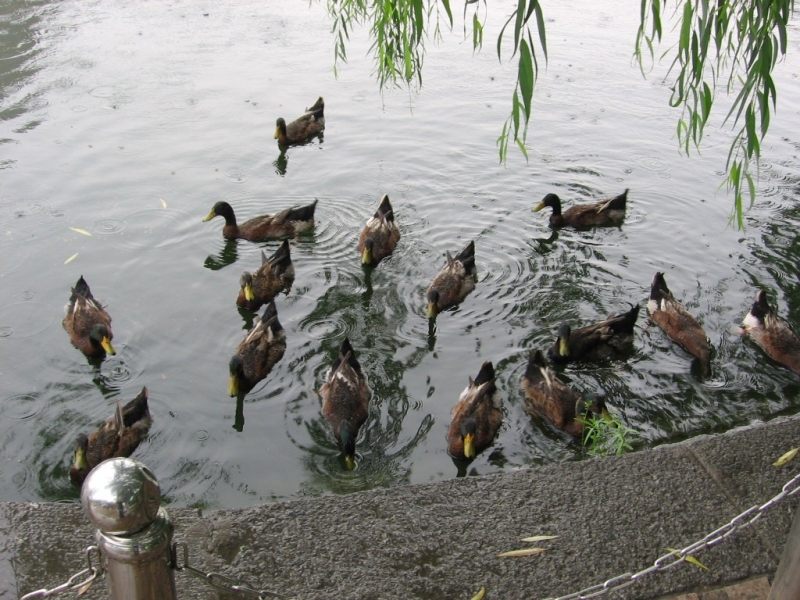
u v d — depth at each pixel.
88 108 15.66
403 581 4.47
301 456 8.46
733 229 12.48
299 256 12.12
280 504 4.97
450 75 17.77
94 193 13.06
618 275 11.55
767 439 5.51
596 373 9.66
